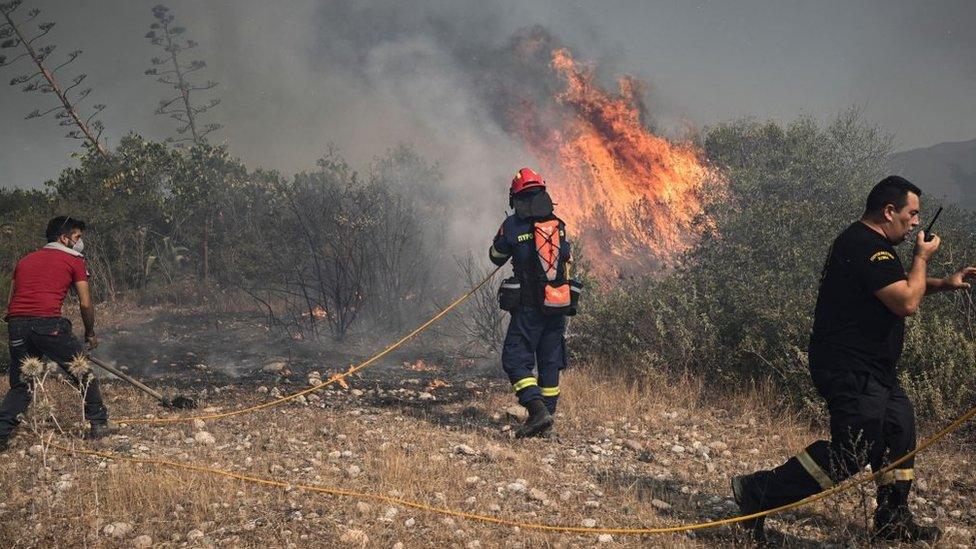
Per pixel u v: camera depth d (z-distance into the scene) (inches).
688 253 343.3
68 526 147.6
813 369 149.9
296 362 338.6
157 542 142.6
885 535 146.4
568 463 201.3
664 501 173.2
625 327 305.3
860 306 143.6
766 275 292.5
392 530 150.3
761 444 220.7
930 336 239.3
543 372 235.3
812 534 153.9
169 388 283.1
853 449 141.6
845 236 147.6
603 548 145.5
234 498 163.9
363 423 235.1
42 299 201.9
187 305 484.4
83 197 563.8
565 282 228.8
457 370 324.5
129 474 171.8
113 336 399.2
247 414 245.4
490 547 144.4
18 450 194.1
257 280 489.1
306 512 157.2
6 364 305.0
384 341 376.8
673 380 279.0
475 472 187.9
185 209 546.0
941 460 198.7
